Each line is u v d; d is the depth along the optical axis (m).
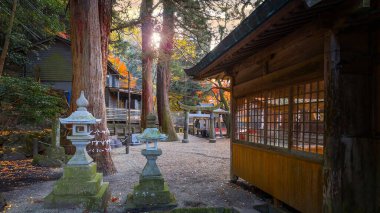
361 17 2.92
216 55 5.17
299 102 4.32
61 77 20.81
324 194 3.36
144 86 19.62
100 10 9.32
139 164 10.42
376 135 3.31
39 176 8.22
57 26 16.95
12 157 11.03
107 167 8.42
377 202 3.29
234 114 7.23
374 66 3.34
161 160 11.44
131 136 18.39
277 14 3.12
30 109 11.25
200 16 12.47
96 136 8.27
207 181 7.48
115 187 6.92
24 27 15.84
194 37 14.60
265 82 5.41
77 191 4.91
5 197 5.88
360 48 3.34
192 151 14.53
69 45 20.75
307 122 4.10
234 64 6.68
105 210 5.17
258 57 5.38
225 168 9.52
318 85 3.85
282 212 4.78
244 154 6.52
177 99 30.33
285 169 4.65
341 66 3.29
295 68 4.34
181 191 6.43
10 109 11.73
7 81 10.88
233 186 6.87
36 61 20.61
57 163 9.73
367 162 3.32
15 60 16.08
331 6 3.00
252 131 6.15
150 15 13.49
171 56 17.41
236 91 7.11
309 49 3.99
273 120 5.16
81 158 5.10
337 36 3.28
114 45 16.98
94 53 8.30
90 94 8.19
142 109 19.69
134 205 5.13
